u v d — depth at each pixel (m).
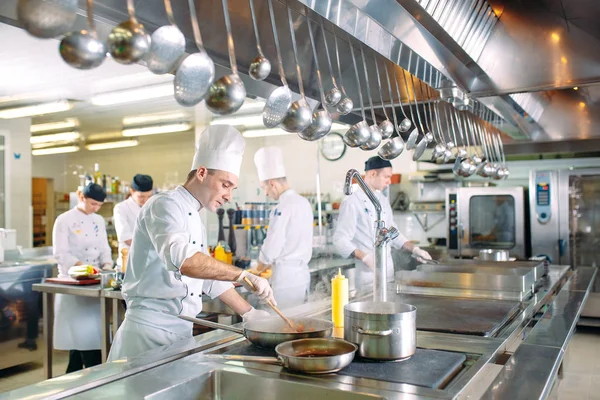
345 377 1.39
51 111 6.70
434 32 2.23
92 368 1.47
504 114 3.99
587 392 3.99
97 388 1.32
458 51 2.55
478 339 1.85
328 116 2.14
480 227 6.61
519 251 6.40
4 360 4.59
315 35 2.47
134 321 2.15
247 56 2.20
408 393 1.26
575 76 2.89
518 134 4.95
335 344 1.55
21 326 4.75
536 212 6.31
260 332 1.63
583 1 2.72
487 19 2.80
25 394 1.26
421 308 2.44
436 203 7.30
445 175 7.16
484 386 1.44
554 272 3.95
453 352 1.67
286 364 1.43
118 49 1.21
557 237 6.21
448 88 2.95
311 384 1.33
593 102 4.59
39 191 10.48
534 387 1.37
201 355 1.63
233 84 1.53
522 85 3.00
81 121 7.81
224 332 1.94
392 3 1.82
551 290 3.12
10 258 5.56
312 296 3.28
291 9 2.19
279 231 3.83
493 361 1.67
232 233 4.90
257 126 7.61
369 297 2.75
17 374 4.61
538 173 6.30
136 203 4.95
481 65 2.93
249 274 1.82
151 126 8.25
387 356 1.51
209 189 2.16
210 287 2.37
